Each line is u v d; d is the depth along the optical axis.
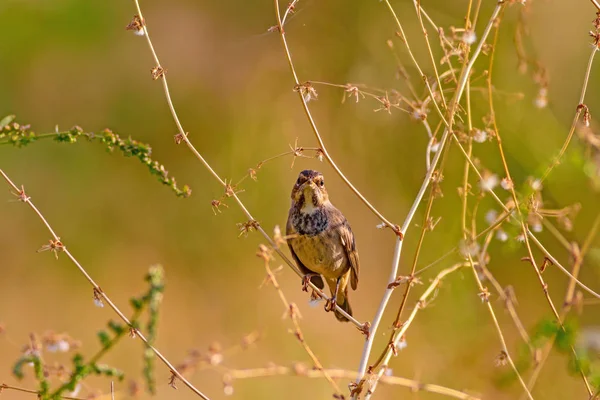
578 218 9.93
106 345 5.06
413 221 13.59
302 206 8.34
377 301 13.56
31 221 15.73
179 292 14.23
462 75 6.33
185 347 13.06
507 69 11.86
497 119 11.58
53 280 14.87
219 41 17.12
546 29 13.08
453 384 10.31
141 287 14.73
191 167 15.85
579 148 7.09
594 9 13.16
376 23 14.80
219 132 16.00
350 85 6.79
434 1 13.98
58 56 17.62
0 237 15.45
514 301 7.04
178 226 15.30
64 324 13.79
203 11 17.53
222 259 14.57
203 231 14.98
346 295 8.80
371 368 6.15
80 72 17.55
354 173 14.71
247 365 11.92
